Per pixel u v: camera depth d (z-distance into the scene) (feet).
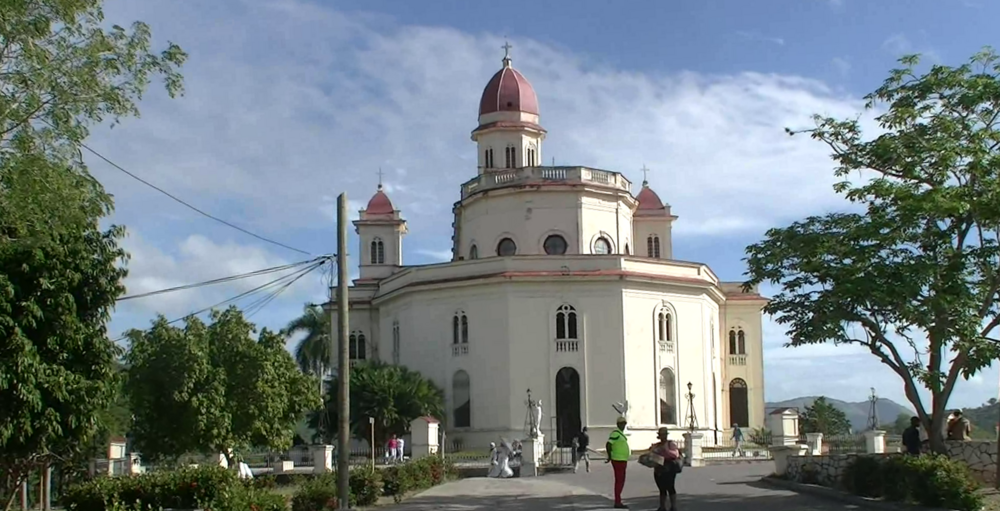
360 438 198.39
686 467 152.46
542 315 201.16
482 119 235.40
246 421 138.82
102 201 79.25
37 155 73.00
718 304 237.45
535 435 158.71
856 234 95.66
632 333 202.28
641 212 260.21
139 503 71.31
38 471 115.44
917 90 96.43
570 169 217.97
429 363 208.85
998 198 90.94
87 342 83.82
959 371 96.58
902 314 93.76
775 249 100.22
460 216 233.14
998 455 93.30
